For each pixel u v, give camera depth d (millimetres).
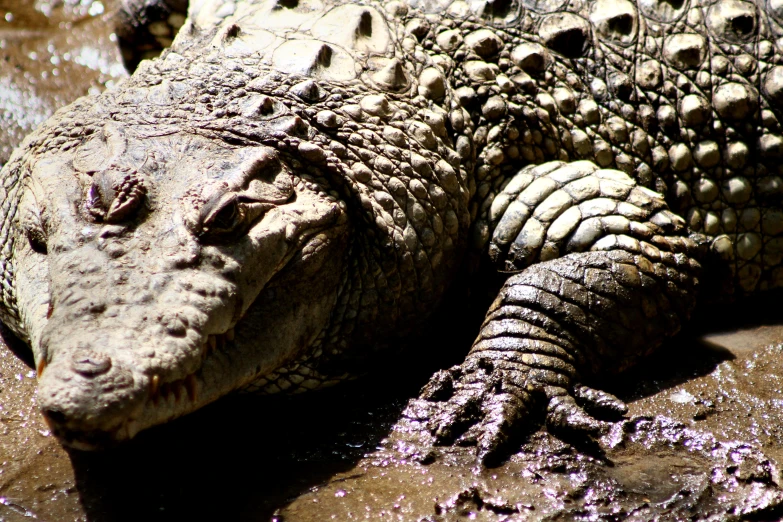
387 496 6621
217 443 7414
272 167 7527
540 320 7957
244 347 6996
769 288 9711
